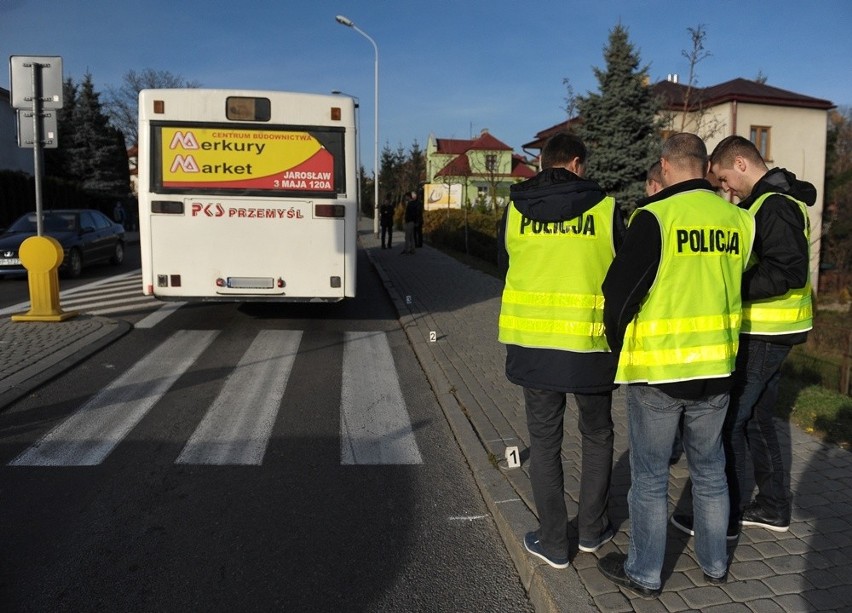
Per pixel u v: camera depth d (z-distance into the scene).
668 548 3.47
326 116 8.73
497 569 3.58
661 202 2.91
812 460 4.45
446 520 4.11
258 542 3.82
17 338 8.34
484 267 17.84
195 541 3.82
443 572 3.55
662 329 2.85
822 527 3.62
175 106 8.53
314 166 8.76
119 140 48.22
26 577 3.44
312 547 3.77
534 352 3.21
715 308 2.86
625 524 3.74
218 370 7.32
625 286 2.81
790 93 29.45
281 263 8.80
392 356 8.17
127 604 3.23
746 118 27.88
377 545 3.81
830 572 3.21
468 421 5.68
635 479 3.09
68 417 5.77
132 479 4.61
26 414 5.83
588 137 20.44
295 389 6.74
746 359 3.43
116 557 3.64
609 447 3.39
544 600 3.13
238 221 8.71
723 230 2.93
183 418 5.82
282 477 4.69
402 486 4.59
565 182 3.23
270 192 8.71
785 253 3.09
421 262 19.12
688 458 3.15
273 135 8.66
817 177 29.00
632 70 19.97
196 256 8.70
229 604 3.24
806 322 3.50
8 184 26.83
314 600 3.28
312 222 8.80
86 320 9.62
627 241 2.88
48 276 9.49
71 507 4.20
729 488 3.47
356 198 8.88
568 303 3.16
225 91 8.56
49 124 9.30
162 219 8.62
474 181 46.09
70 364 7.24
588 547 3.42
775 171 3.42
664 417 2.96
